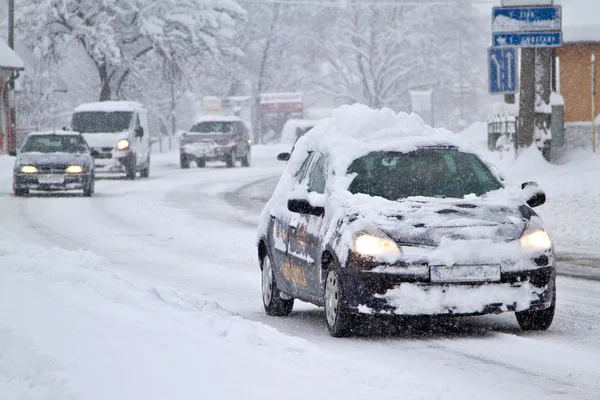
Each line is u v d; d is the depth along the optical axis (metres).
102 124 66.31
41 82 113.00
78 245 31.31
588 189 38.09
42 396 10.05
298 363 11.62
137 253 29.34
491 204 15.33
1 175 68.00
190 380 10.14
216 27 116.75
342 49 153.38
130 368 10.70
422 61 147.38
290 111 160.75
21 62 91.94
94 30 111.50
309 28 159.12
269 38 160.38
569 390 11.20
